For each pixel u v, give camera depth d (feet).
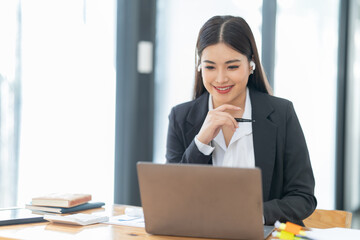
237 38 5.87
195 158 5.92
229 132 6.38
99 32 10.82
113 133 11.25
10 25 9.14
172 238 4.73
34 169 9.70
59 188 10.16
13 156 9.33
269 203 5.37
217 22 5.98
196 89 6.77
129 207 6.43
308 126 13.30
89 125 10.71
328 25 14.29
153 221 4.77
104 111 11.02
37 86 9.67
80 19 10.43
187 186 4.50
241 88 6.03
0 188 9.18
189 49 11.69
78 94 10.45
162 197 4.63
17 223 5.30
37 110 9.69
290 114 6.27
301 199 5.60
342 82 14.92
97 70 10.82
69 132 10.30
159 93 11.80
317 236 4.47
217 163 6.35
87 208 6.17
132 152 11.45
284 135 6.15
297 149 6.05
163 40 11.78
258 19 11.63
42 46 9.72
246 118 6.36
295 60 12.61
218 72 5.90
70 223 5.31
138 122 11.59
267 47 11.57
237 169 4.32
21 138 9.45
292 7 12.51
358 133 17.06
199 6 11.69
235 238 4.63
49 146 9.94
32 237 4.71
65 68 10.17
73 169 10.41
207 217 4.59
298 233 4.60
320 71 13.91
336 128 14.87
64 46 10.12
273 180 6.15
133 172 11.48
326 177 14.26
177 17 11.77
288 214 5.37
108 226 5.23
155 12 11.62
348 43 14.98
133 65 11.40
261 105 6.32
